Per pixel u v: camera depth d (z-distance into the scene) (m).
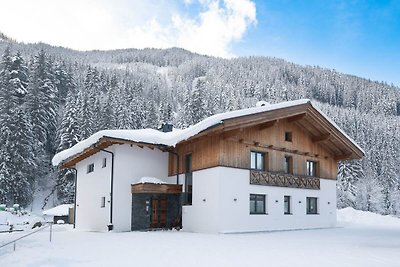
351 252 9.56
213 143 17.44
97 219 20.05
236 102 80.69
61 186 44.78
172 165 20.22
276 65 170.50
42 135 47.88
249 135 18.23
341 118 84.44
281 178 19.27
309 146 21.11
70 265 7.78
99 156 20.67
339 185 53.25
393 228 19.70
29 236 14.48
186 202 18.88
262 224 17.94
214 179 17.00
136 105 62.72
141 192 18.55
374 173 61.69
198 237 14.10
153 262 8.09
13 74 50.72
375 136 77.31
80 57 188.38
